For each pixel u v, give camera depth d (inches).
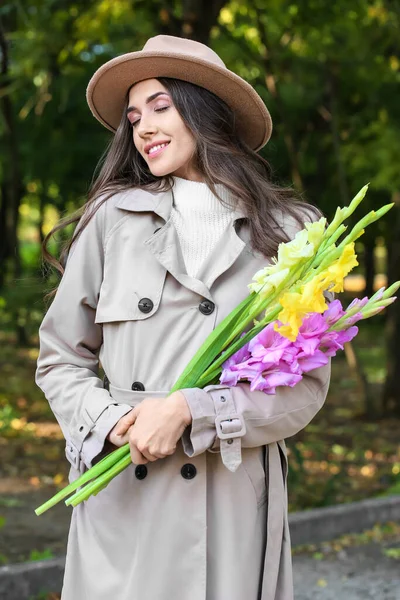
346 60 483.8
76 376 94.1
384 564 223.8
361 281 1518.2
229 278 93.1
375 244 682.2
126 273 93.1
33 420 464.1
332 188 605.6
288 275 85.1
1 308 511.8
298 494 277.3
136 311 91.5
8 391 549.6
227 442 86.2
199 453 86.4
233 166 97.0
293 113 585.9
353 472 353.7
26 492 314.0
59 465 362.6
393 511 260.5
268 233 94.6
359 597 198.7
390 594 200.8
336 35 456.4
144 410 85.3
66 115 626.2
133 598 88.3
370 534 249.4
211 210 95.3
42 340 96.5
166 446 84.0
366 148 461.1
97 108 104.7
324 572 216.8
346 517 249.3
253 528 91.8
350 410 522.3
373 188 558.9
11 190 655.8
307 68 515.5
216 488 90.7
